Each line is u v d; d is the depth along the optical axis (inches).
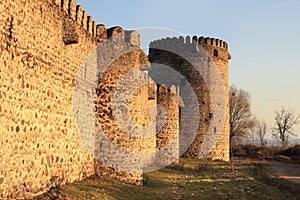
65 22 523.5
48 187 464.4
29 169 411.2
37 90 433.7
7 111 363.3
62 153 511.2
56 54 494.9
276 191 823.1
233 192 743.1
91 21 644.7
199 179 903.1
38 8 438.0
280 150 2255.2
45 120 456.8
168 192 685.9
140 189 646.5
